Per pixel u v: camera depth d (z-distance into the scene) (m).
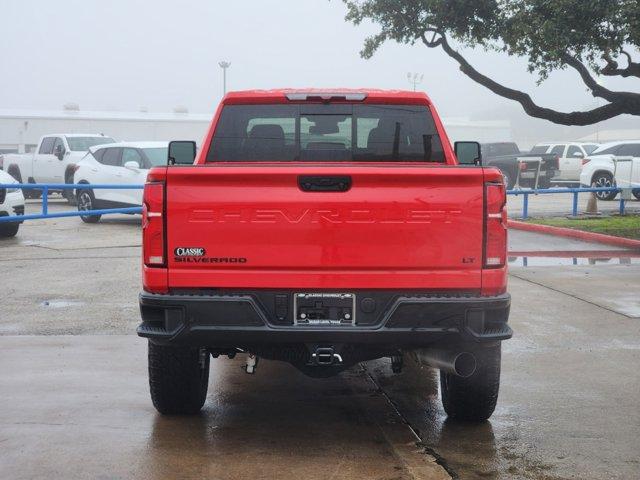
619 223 19.08
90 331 8.69
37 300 10.39
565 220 20.06
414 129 6.20
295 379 7.08
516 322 9.11
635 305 10.05
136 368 7.25
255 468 4.96
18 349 7.90
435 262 5.01
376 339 4.99
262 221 5.00
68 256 14.40
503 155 33.16
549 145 35.31
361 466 5.01
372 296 5.03
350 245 4.99
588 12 15.52
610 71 17.30
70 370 7.17
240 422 5.86
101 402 6.27
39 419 5.84
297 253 5.00
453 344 5.12
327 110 6.17
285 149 6.18
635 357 7.65
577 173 34.25
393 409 6.21
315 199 4.98
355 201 4.98
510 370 7.21
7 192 16.92
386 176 4.96
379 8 18.03
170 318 5.03
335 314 5.05
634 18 15.34
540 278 12.03
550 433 5.62
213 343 5.07
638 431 5.66
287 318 5.05
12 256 14.41
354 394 6.62
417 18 18.02
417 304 4.96
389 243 4.99
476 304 4.96
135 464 5.00
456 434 5.62
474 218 5.00
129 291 11.02
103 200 20.03
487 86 18.34
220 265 5.03
